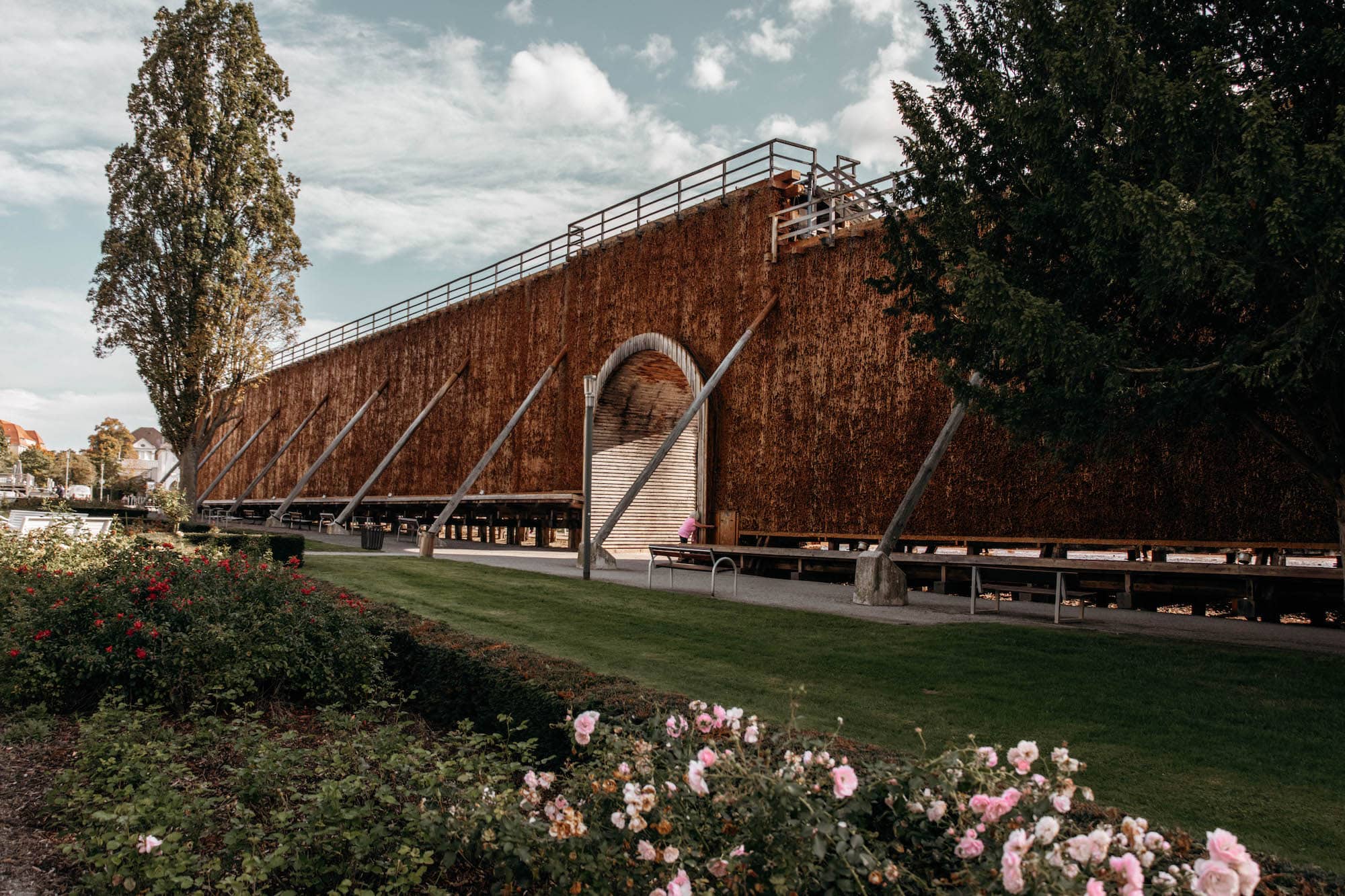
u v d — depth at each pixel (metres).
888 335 17.36
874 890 2.66
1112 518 13.88
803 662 8.09
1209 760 5.31
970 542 15.64
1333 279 5.98
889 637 9.25
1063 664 7.83
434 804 3.94
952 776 2.94
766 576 17.61
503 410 30.55
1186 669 7.55
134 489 81.50
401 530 31.59
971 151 9.19
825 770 3.08
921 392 16.66
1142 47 7.85
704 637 9.37
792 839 2.65
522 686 5.65
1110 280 7.44
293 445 47.84
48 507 13.09
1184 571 11.73
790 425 19.22
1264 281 6.80
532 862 3.19
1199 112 6.77
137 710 6.16
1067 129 7.80
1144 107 6.95
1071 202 7.76
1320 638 9.73
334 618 7.66
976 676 7.48
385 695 7.27
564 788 3.67
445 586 13.64
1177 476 13.23
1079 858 2.33
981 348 9.12
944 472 16.14
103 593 7.34
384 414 39.00
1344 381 7.32
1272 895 2.68
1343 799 4.69
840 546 18.81
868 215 19.05
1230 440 12.05
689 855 2.83
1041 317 7.12
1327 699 6.57
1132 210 6.46
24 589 7.68
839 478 17.98
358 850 3.62
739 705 6.54
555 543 30.88
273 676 6.99
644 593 13.12
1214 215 6.20
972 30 9.36
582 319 26.81
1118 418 7.89
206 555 9.44
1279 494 12.15
